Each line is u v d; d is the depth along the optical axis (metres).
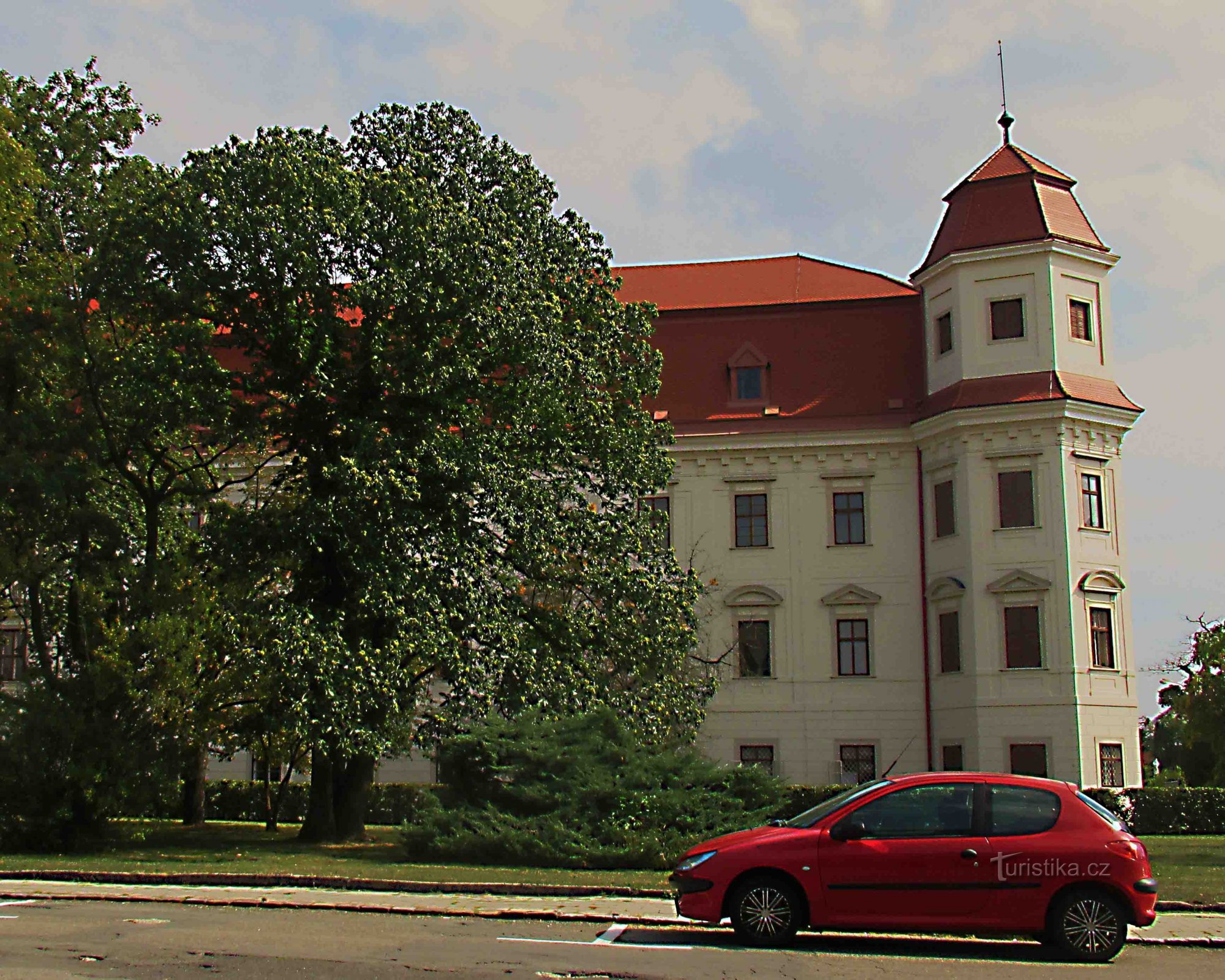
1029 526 41.50
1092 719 40.44
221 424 28.44
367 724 26.58
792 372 46.84
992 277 43.41
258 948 12.54
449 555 26.25
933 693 43.34
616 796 22.48
